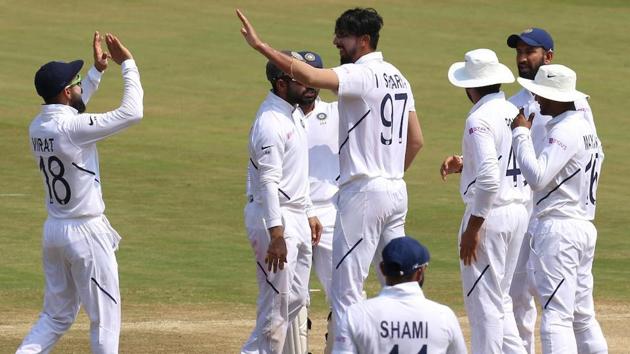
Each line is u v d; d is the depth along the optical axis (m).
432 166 92.00
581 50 144.50
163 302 51.91
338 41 32.00
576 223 34.62
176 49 139.50
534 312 38.00
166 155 93.81
